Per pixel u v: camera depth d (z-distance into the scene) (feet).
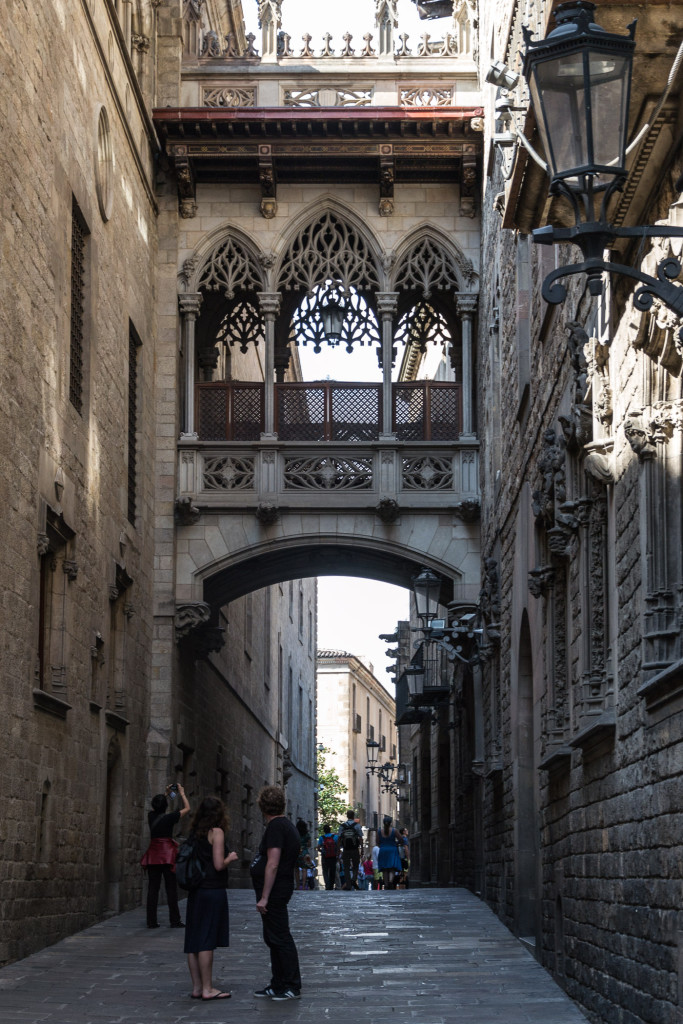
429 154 85.20
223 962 48.42
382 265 86.69
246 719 124.77
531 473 54.34
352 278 87.25
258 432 85.97
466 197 86.33
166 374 84.99
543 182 34.53
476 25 88.28
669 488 29.50
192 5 88.99
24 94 50.34
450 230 86.74
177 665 83.87
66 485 57.98
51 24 55.47
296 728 178.70
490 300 78.18
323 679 285.02
